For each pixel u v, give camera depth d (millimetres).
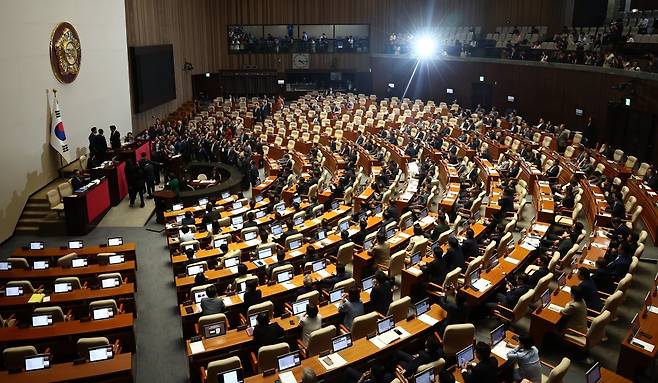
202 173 27156
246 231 16031
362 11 46312
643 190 18266
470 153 26500
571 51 29609
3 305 11852
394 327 10367
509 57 34719
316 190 21062
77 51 23141
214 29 45344
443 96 40938
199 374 9945
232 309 11766
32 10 19922
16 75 18938
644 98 23078
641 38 27469
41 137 20609
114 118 27375
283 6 46094
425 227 16594
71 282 12680
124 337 10984
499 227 16391
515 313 10852
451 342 9664
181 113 37781
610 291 12211
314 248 14562
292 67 46375
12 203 18578
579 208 16844
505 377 9336
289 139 31484
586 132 26516
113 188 21703
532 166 22547
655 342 9516
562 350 10742
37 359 9266
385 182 21719
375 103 41000
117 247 15570
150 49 32719
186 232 16141
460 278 12648
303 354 10219
